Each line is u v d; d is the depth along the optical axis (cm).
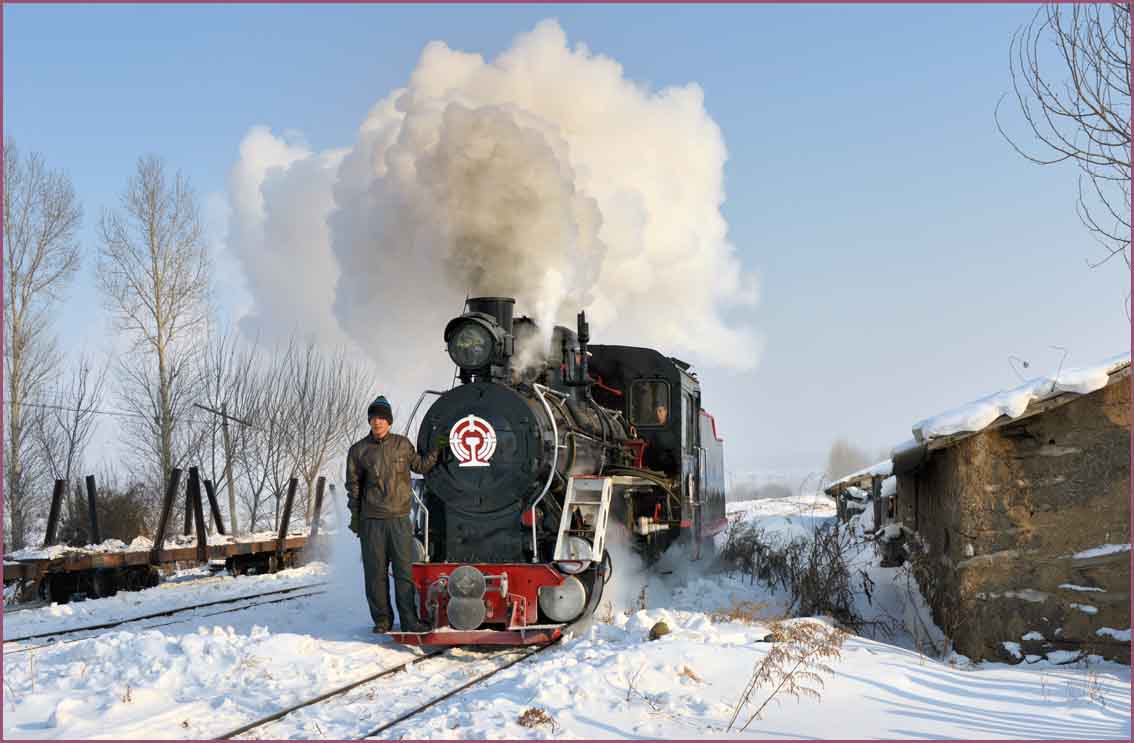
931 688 704
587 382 1120
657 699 653
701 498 1445
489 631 875
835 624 958
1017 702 670
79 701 677
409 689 735
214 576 1781
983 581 835
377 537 914
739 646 801
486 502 926
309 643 864
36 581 1400
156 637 856
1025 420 840
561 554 897
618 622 948
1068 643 817
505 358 972
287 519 1880
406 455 925
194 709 664
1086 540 822
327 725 625
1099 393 828
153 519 2702
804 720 614
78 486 2266
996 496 839
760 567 1400
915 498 1193
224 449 2953
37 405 2728
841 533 1300
